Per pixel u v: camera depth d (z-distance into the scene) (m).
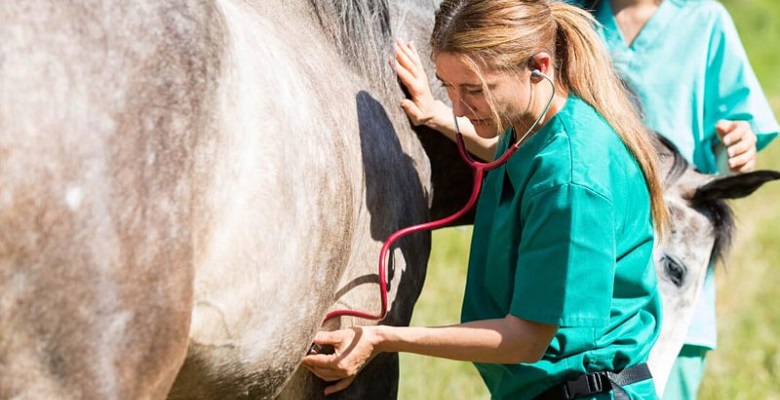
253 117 2.81
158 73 2.50
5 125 2.20
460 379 6.76
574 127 3.43
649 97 5.16
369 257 3.73
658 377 4.41
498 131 3.48
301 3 3.69
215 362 2.89
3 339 2.24
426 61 4.46
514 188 3.55
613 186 3.46
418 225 3.78
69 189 2.30
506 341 3.38
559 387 3.63
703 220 4.65
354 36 3.87
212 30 2.67
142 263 2.43
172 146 2.50
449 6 3.50
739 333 7.92
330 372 3.52
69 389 2.34
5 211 2.20
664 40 5.20
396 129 4.04
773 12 23.67
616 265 3.56
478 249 3.80
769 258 9.70
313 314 3.25
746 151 4.97
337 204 3.25
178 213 2.51
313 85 3.27
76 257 2.32
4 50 2.22
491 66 3.37
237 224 2.75
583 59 3.54
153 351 2.47
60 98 2.30
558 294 3.30
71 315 2.32
